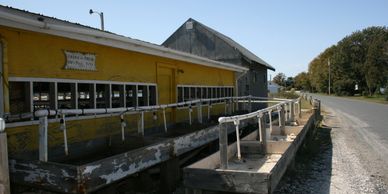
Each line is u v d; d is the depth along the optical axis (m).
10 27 5.32
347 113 27.73
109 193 5.75
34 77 5.89
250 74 22.78
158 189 6.95
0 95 5.28
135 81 8.62
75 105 6.70
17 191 5.06
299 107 16.41
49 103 6.21
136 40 7.71
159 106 8.22
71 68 6.61
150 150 5.92
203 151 9.30
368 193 7.20
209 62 12.41
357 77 73.19
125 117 8.17
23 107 5.79
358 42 75.06
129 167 5.34
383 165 9.71
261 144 7.67
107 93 7.61
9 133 5.41
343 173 8.75
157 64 9.66
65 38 6.46
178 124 10.31
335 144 13.18
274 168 5.43
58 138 6.27
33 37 5.87
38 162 4.64
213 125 9.61
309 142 12.62
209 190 5.48
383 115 25.73
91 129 7.09
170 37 23.95
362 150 11.95
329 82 80.00
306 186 7.60
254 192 5.14
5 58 5.37
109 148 7.28
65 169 4.45
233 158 7.38
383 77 64.88
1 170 4.26
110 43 7.20
